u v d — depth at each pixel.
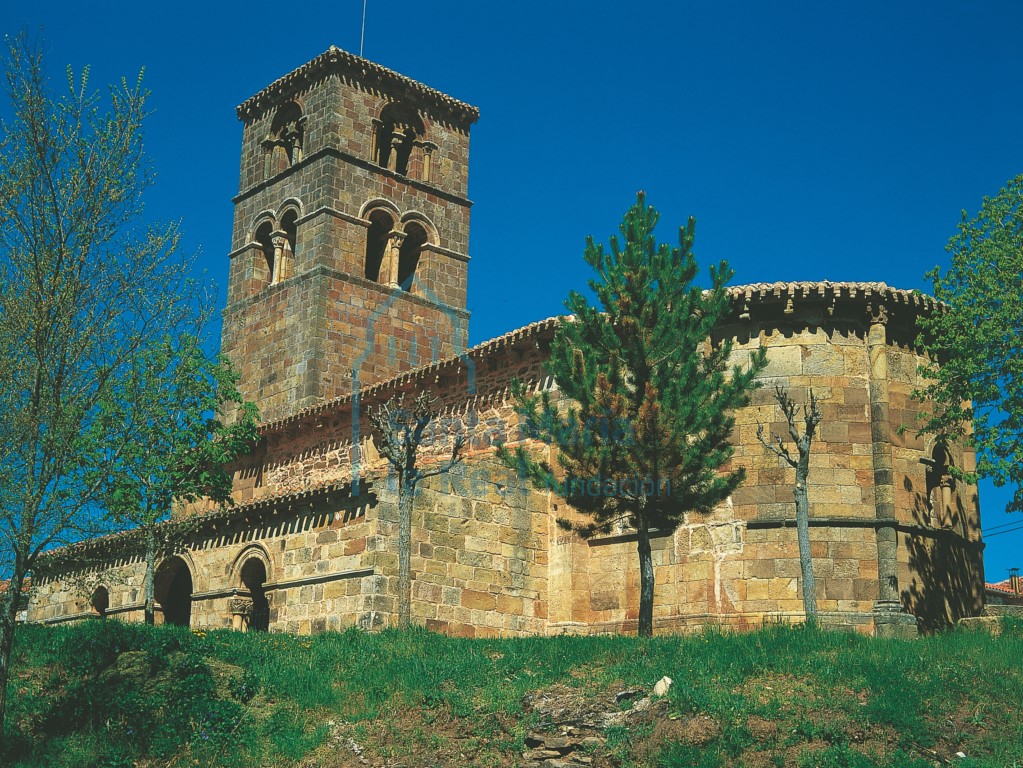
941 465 31.92
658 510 25.31
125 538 31.14
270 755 19.66
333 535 29.44
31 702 21.36
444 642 24.41
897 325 31.38
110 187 20.72
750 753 18.19
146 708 21.00
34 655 23.22
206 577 33.19
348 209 46.16
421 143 49.16
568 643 23.17
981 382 30.23
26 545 19.81
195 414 32.00
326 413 39.53
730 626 29.12
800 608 29.03
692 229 25.88
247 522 32.19
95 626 24.56
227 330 47.69
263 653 23.34
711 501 25.28
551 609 31.27
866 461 30.12
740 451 30.19
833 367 30.50
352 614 28.22
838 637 22.64
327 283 44.78
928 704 19.62
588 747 18.73
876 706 19.12
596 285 25.77
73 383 20.56
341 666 22.89
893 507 29.80
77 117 20.86
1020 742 18.61
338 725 20.27
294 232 47.88
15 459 20.02
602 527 25.72
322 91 47.34
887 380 30.70
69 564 38.22
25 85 20.45
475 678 21.52
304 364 44.12
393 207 47.38
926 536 30.59
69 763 19.61
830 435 30.11
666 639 23.09
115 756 19.80
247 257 48.47
